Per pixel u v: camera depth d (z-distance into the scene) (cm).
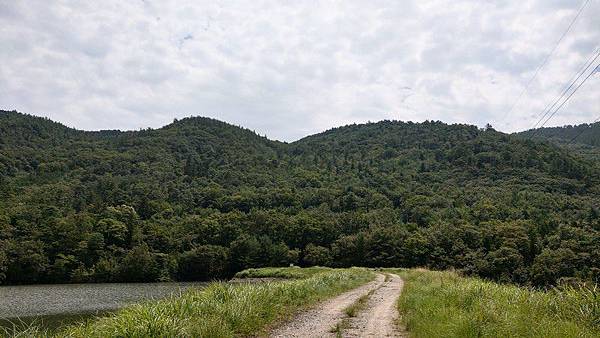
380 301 2094
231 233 10731
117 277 8594
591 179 14175
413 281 3212
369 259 9438
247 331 1225
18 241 8231
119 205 11638
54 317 3612
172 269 9262
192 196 13775
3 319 3469
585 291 1333
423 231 9775
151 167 16900
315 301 1966
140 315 1083
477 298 1536
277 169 18962
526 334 1081
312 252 10025
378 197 13938
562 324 1141
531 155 16575
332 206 13562
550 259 5862
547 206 11556
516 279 6306
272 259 9888
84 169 15725
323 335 1248
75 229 8800
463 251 8194
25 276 7750
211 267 9650
